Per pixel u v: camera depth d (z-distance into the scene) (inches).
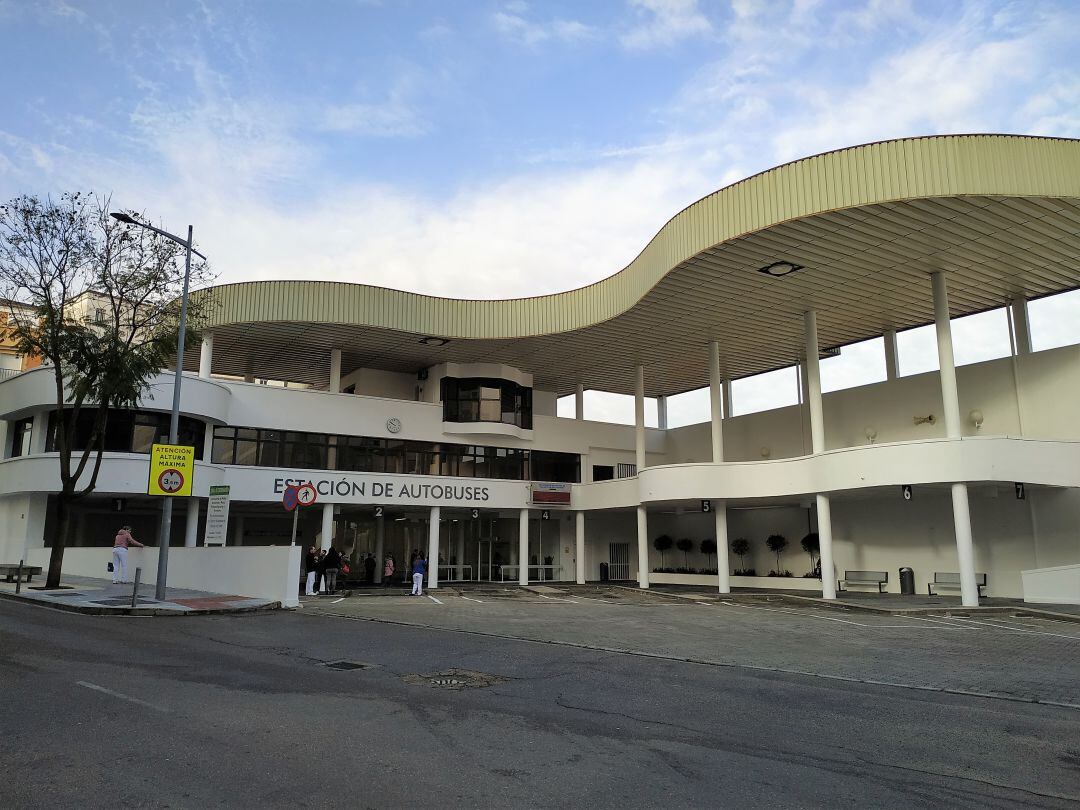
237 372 1565.0
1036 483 914.7
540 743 268.2
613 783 226.1
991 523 1067.3
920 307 1141.1
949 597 1050.1
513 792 216.4
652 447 1626.5
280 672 401.1
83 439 1061.8
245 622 639.1
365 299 1219.2
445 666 430.0
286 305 1192.2
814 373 1110.4
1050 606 867.4
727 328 1227.9
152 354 876.6
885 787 228.8
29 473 1035.3
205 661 431.5
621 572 1620.3
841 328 1250.0
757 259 944.9
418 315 1254.9
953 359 960.3
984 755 265.9
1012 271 997.2
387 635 567.5
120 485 1030.4
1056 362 1010.7
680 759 252.4
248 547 833.5
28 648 458.9
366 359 1423.5
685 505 1360.7
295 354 1407.5
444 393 1409.9
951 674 435.8
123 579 940.0
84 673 383.2
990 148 785.6
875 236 881.5
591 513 1593.3
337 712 308.7
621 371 1515.7
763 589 1318.9
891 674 434.3
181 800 204.4
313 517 1451.8
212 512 825.5
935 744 279.6
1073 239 893.8
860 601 963.3
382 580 1433.3
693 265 960.3
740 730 294.0
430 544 1330.0
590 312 1209.4
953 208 810.2
